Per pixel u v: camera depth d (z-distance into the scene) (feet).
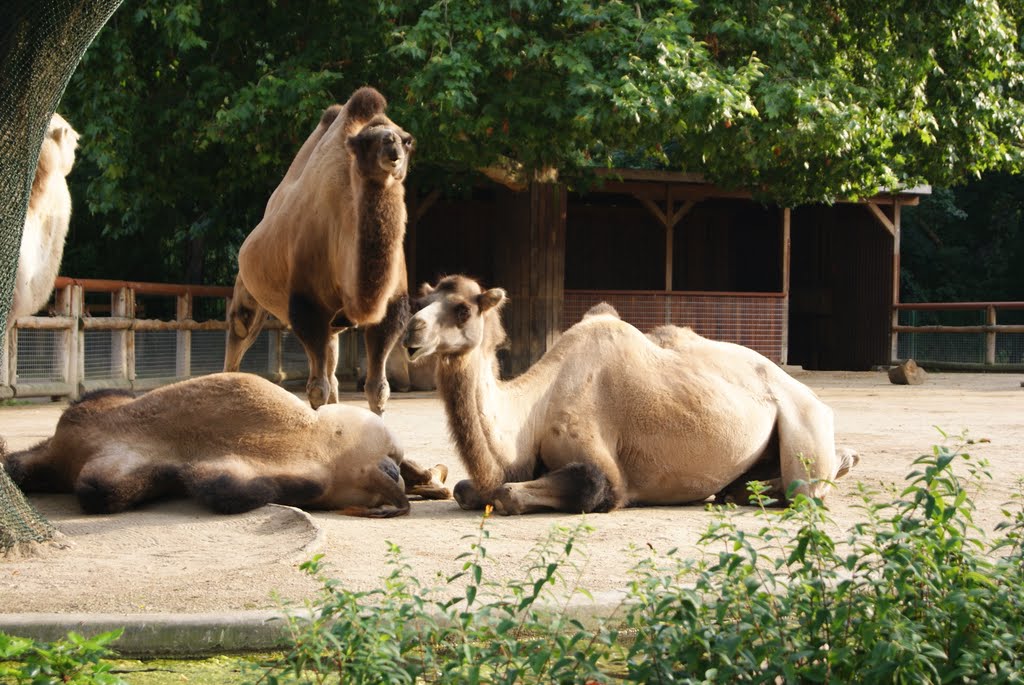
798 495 14.15
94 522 21.12
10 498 18.76
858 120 58.29
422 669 12.46
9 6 17.85
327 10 60.59
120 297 58.03
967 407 52.70
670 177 81.41
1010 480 27.86
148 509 22.22
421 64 57.21
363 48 59.47
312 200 32.35
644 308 81.10
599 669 13.23
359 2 58.80
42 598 15.92
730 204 99.09
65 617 14.60
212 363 64.75
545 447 23.45
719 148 61.36
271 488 22.00
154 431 22.74
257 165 60.85
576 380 23.71
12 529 18.61
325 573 17.28
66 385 53.88
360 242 29.12
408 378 65.00
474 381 22.18
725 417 24.06
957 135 69.62
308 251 32.48
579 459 23.15
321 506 23.22
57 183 25.90
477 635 13.12
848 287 98.89
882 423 44.04
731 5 60.08
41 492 23.94
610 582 16.92
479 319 22.02
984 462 15.38
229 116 56.03
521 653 12.97
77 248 93.40
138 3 58.80
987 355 89.51
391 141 28.25
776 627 12.87
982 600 13.05
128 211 74.18
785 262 83.92
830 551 13.62
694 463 23.99
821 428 24.70
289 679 12.55
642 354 24.29
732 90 54.44
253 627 14.62
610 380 23.82
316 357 32.91
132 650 14.40
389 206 29.07
